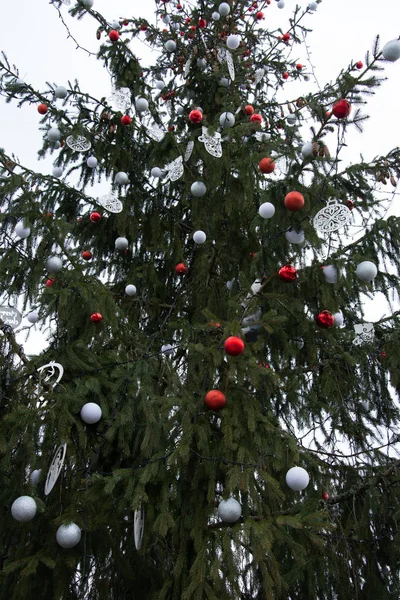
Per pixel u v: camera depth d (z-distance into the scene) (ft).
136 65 16.56
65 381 10.48
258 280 11.12
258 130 14.56
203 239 13.07
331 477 12.85
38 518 9.89
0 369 10.06
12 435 9.29
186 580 9.13
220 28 19.19
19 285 11.74
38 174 14.08
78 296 11.43
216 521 9.75
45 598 9.30
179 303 15.70
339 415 13.76
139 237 16.49
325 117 10.37
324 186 10.96
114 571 11.26
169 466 9.64
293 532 10.71
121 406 10.62
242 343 8.52
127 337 12.92
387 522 12.06
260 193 12.77
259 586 10.92
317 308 11.93
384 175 12.67
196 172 15.85
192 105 18.84
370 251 12.53
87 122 15.69
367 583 11.79
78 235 15.72
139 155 16.35
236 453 9.49
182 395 10.25
